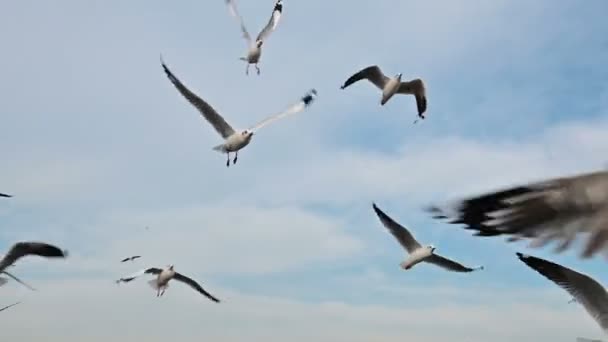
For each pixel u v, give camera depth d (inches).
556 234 109.7
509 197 114.0
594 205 108.6
